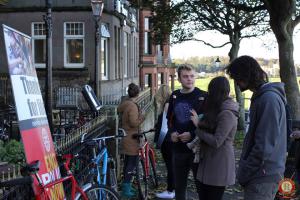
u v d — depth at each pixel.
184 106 5.57
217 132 4.68
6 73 21.67
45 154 4.62
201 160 4.93
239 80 3.88
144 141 7.64
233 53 23.48
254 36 25.02
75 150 6.33
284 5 12.96
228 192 7.96
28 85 4.58
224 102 4.72
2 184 3.53
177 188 5.68
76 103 21.33
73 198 4.80
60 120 12.13
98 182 6.02
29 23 23.14
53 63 23.11
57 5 23.12
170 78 45.31
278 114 3.68
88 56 23.03
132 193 7.40
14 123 10.13
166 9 19.84
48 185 4.25
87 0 22.95
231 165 4.85
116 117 8.55
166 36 21.86
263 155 3.65
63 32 23.14
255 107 3.77
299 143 5.81
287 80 13.36
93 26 23.05
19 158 5.59
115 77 26.67
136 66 36.69
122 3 27.22
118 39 27.31
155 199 7.53
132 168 7.43
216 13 22.06
